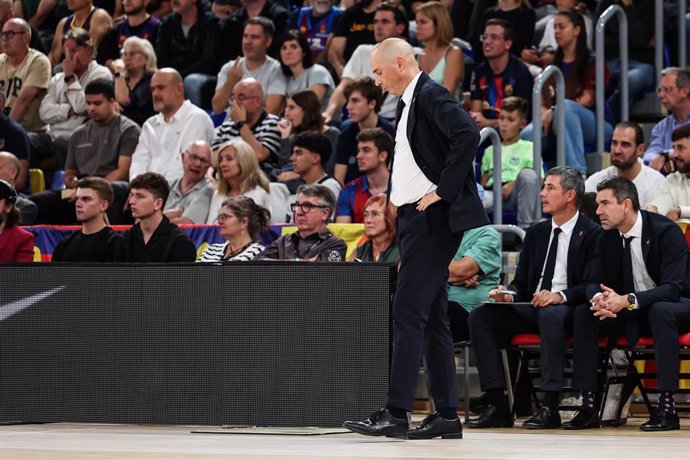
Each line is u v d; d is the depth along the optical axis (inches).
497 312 515.5
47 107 885.2
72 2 987.9
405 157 412.2
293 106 762.2
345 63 884.6
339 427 448.1
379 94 730.2
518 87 777.6
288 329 452.8
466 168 396.5
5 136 797.2
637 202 513.7
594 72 768.9
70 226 689.6
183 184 722.2
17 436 438.6
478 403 601.9
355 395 446.6
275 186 705.0
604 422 512.1
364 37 880.3
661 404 488.4
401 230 412.8
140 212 585.3
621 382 515.8
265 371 455.2
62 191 763.4
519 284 546.3
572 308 511.8
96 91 801.6
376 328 445.7
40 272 476.1
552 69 679.1
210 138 792.3
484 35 781.9
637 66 784.9
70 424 496.1
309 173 697.6
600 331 504.7
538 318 506.0
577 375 497.0
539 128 675.4
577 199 535.5
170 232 591.5
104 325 470.0
